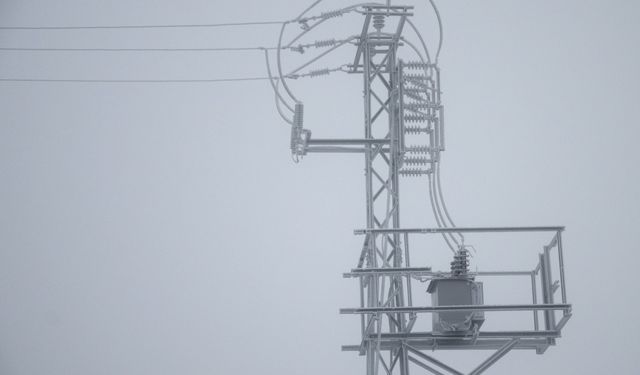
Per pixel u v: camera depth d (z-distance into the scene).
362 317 43.41
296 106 47.69
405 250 45.53
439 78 47.06
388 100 48.03
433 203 46.12
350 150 48.12
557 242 40.12
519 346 43.25
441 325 40.41
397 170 46.41
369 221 46.12
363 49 48.22
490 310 38.56
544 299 42.62
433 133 46.78
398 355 42.91
